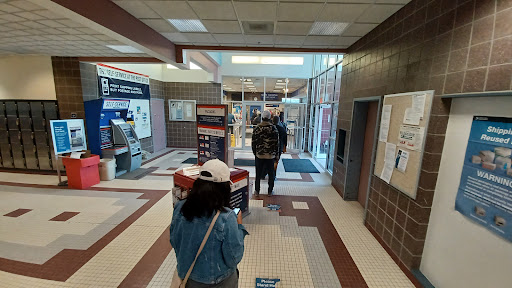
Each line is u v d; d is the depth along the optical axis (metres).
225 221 1.14
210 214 1.13
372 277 2.25
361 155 3.95
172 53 4.40
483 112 1.62
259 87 8.88
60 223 3.11
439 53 1.97
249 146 8.77
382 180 2.79
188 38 4.07
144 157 6.91
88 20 2.43
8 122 5.32
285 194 4.29
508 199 1.45
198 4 2.71
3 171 5.40
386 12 2.70
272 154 3.94
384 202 2.74
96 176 4.66
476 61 1.64
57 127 4.43
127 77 6.48
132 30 3.11
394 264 2.45
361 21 3.01
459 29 1.78
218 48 4.56
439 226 2.01
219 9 2.83
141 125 7.23
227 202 1.23
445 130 1.97
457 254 1.81
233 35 3.83
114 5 2.74
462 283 1.77
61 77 5.07
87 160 4.39
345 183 4.04
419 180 2.14
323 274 2.27
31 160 5.44
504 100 1.47
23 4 2.49
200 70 8.55
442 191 1.98
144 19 3.22
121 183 4.75
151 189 4.41
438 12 1.99
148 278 2.16
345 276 2.25
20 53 4.83
